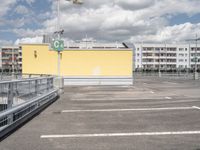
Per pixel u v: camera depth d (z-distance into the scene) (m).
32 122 9.11
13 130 7.88
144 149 5.95
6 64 130.88
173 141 6.62
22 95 9.49
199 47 135.88
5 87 7.69
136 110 11.77
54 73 32.41
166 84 33.78
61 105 13.61
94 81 32.31
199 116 10.12
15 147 6.15
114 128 8.12
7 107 7.84
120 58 32.50
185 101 15.03
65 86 29.69
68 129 8.02
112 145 6.29
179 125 8.51
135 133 7.48
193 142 6.53
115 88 26.25
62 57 32.25
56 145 6.31
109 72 32.47
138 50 134.62
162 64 134.75
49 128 8.16
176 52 135.12
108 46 96.31
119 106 13.12
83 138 6.96
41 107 12.34
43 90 13.55
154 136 7.13
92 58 32.38
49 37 41.72
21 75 30.80
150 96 18.09
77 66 32.34
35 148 6.07
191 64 134.75
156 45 135.12
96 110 11.85
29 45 32.38
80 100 15.88
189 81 43.53
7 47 132.75
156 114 10.66
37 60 32.41
